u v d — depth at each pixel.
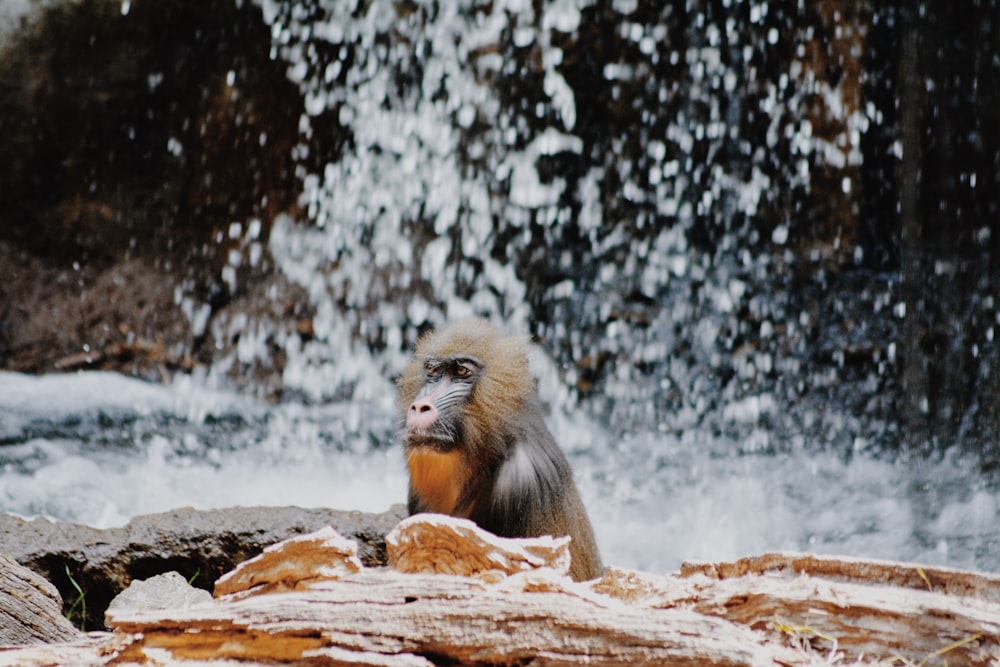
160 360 16.20
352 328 17.52
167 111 16.88
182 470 12.42
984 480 13.38
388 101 17.94
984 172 16.55
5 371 15.32
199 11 16.80
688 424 16.02
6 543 7.11
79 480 11.58
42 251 16.34
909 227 17.28
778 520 12.17
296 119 17.56
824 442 15.24
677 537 11.71
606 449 14.91
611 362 17.25
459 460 6.48
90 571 7.20
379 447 14.19
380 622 3.50
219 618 3.55
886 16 17.92
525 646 3.46
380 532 7.87
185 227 17.19
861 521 12.10
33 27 16.08
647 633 3.45
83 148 16.48
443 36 17.81
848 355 16.78
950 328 16.36
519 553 3.89
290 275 17.58
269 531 7.66
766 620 3.85
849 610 3.75
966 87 16.75
